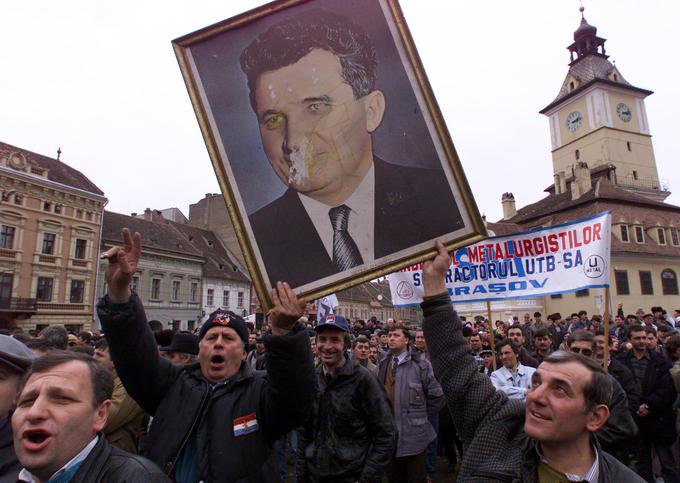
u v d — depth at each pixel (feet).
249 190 8.17
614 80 160.04
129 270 7.36
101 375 6.07
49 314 103.09
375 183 7.86
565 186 140.87
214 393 7.63
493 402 6.79
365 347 20.89
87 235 114.21
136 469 5.71
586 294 107.24
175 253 132.67
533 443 5.93
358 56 8.09
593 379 5.55
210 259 150.92
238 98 8.38
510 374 17.11
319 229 7.93
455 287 20.42
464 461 6.49
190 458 7.39
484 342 29.55
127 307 7.38
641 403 16.60
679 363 16.17
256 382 7.86
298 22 8.36
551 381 5.61
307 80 8.24
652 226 114.01
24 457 5.45
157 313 126.41
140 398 7.87
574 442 5.60
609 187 122.62
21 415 5.55
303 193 8.05
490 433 6.42
